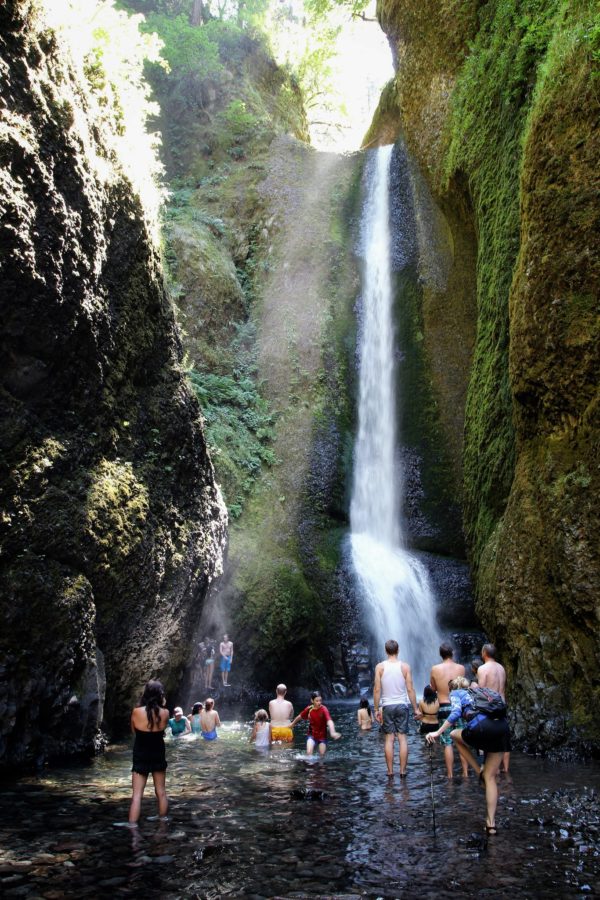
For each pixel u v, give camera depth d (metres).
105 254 10.72
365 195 26.66
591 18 10.38
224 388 21.89
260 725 11.53
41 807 7.14
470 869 5.32
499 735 6.39
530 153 11.30
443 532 21.67
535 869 5.33
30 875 5.18
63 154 9.48
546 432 11.09
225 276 24.28
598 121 10.23
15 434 8.87
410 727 13.12
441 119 19.78
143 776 6.72
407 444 22.64
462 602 20.14
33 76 9.02
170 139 29.17
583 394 10.35
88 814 6.90
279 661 18.03
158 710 6.83
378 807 7.17
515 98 14.48
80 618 9.48
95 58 11.12
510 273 13.54
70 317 9.69
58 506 9.41
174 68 29.55
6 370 8.94
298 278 25.08
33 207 8.88
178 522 12.57
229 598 17.30
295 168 27.98
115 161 11.30
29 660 8.74
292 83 35.59
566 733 9.80
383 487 22.64
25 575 8.77
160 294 12.71
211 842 5.98
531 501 11.01
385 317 24.05
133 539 10.88
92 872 5.25
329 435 22.23
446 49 19.52
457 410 21.98
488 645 8.66
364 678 18.48
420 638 19.55
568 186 10.55
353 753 10.54
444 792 7.82
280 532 19.91
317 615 18.98
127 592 10.84
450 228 20.80
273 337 23.84
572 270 10.46
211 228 26.30
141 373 12.05
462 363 22.05
